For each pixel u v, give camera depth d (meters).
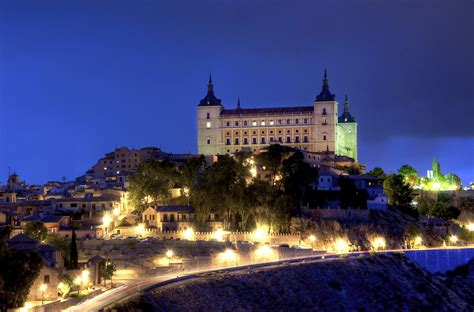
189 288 172.25
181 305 162.88
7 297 145.50
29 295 156.12
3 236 192.25
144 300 155.12
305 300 194.38
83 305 146.88
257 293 186.12
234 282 185.88
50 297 157.88
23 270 146.00
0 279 145.62
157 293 162.88
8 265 145.25
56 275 159.62
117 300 151.50
